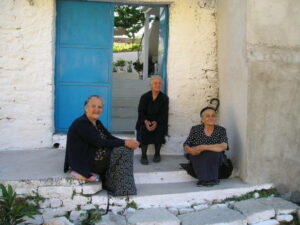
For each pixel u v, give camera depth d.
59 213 3.89
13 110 5.23
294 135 4.54
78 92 5.53
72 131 3.97
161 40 5.81
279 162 4.54
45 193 3.91
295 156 4.56
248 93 4.41
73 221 3.82
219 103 5.47
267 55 4.43
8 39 5.14
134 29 11.99
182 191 4.20
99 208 3.96
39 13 5.18
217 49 5.53
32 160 4.70
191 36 5.49
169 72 5.49
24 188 3.88
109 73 5.57
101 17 5.50
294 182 4.57
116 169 3.97
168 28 5.53
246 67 4.42
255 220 3.94
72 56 5.48
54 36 5.35
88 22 5.48
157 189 4.28
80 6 5.45
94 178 3.96
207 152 4.40
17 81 5.21
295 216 4.07
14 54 5.17
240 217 3.86
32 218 3.56
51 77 5.29
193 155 4.45
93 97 4.04
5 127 5.23
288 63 4.48
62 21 5.43
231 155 4.93
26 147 5.30
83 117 4.00
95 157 3.99
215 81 5.57
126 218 3.83
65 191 3.93
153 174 4.54
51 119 5.34
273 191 4.48
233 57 4.86
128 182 4.00
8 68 5.18
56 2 5.38
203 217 3.87
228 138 5.06
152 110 5.08
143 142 4.95
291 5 4.48
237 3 4.69
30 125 5.29
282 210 4.05
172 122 5.52
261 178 4.51
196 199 4.20
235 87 4.80
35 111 5.28
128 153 3.99
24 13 5.15
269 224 3.96
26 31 5.18
